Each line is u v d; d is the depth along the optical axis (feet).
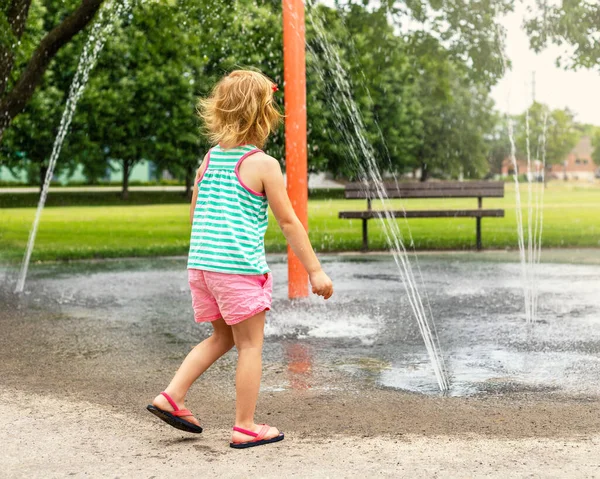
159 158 112.68
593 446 9.47
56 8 72.49
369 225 56.08
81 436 10.11
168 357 15.11
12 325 18.47
